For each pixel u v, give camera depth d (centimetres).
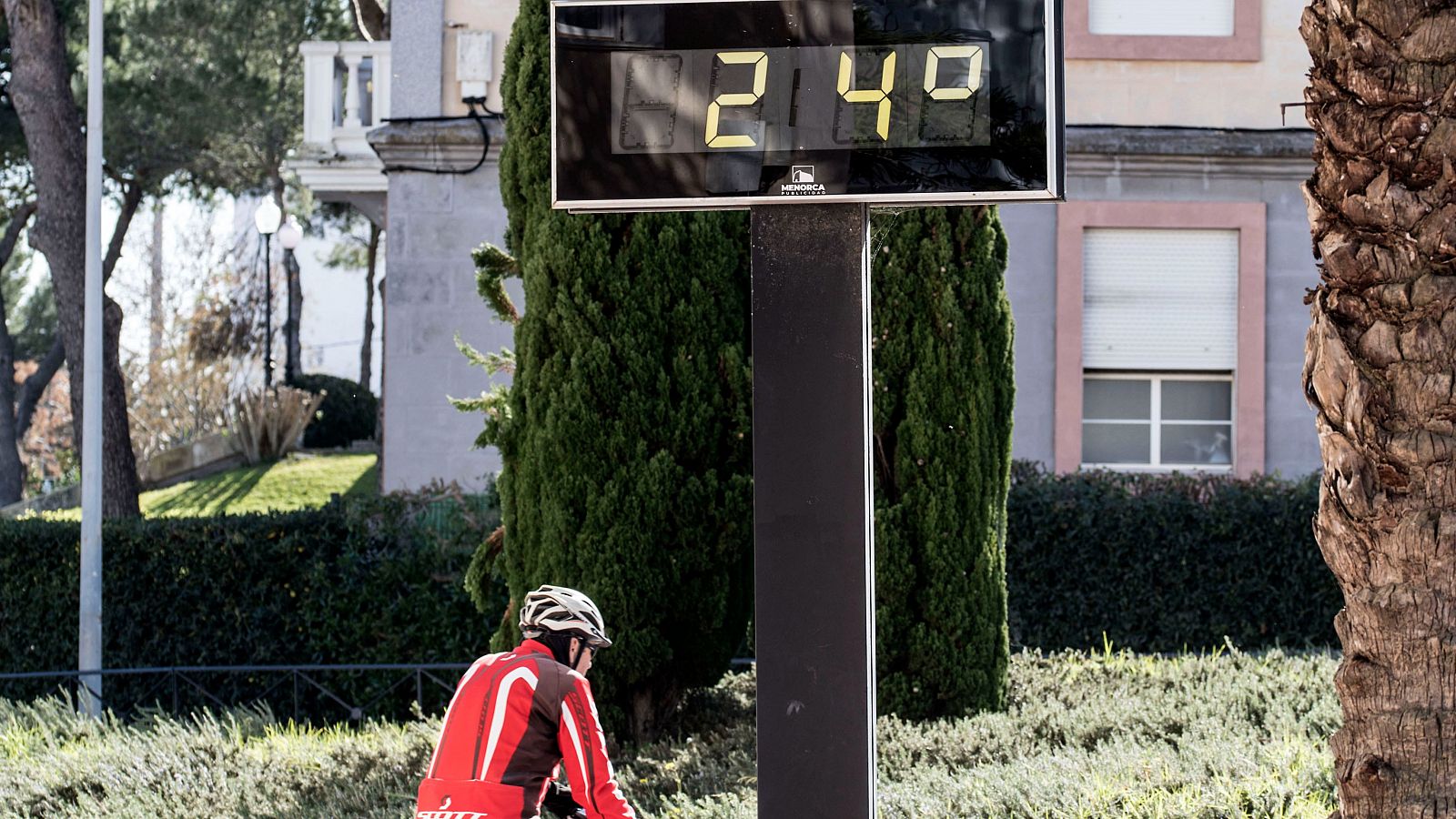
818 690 929
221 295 6631
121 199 6031
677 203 970
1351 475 860
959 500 1781
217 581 2431
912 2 956
